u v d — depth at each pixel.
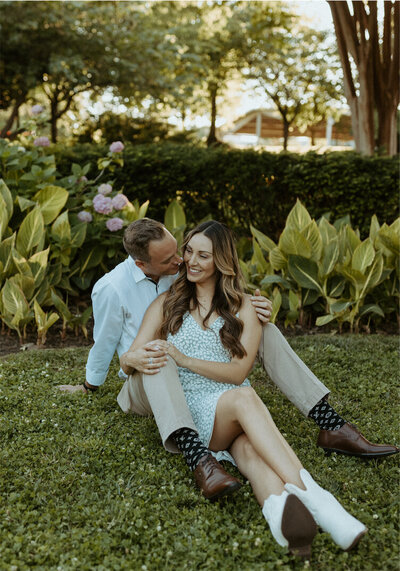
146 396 2.83
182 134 18.28
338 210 6.52
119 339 3.17
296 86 22.27
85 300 5.59
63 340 4.68
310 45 20.91
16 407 3.20
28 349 4.45
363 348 4.43
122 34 13.55
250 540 2.08
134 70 13.66
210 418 2.51
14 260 4.53
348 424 2.79
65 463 2.62
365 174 6.34
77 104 17.23
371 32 7.58
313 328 5.14
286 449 2.26
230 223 6.80
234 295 2.74
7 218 4.89
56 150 6.30
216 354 2.73
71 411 3.14
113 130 16.91
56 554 1.98
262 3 11.98
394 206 6.44
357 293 4.85
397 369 3.99
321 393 2.81
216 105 23.14
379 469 2.65
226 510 2.30
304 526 1.99
